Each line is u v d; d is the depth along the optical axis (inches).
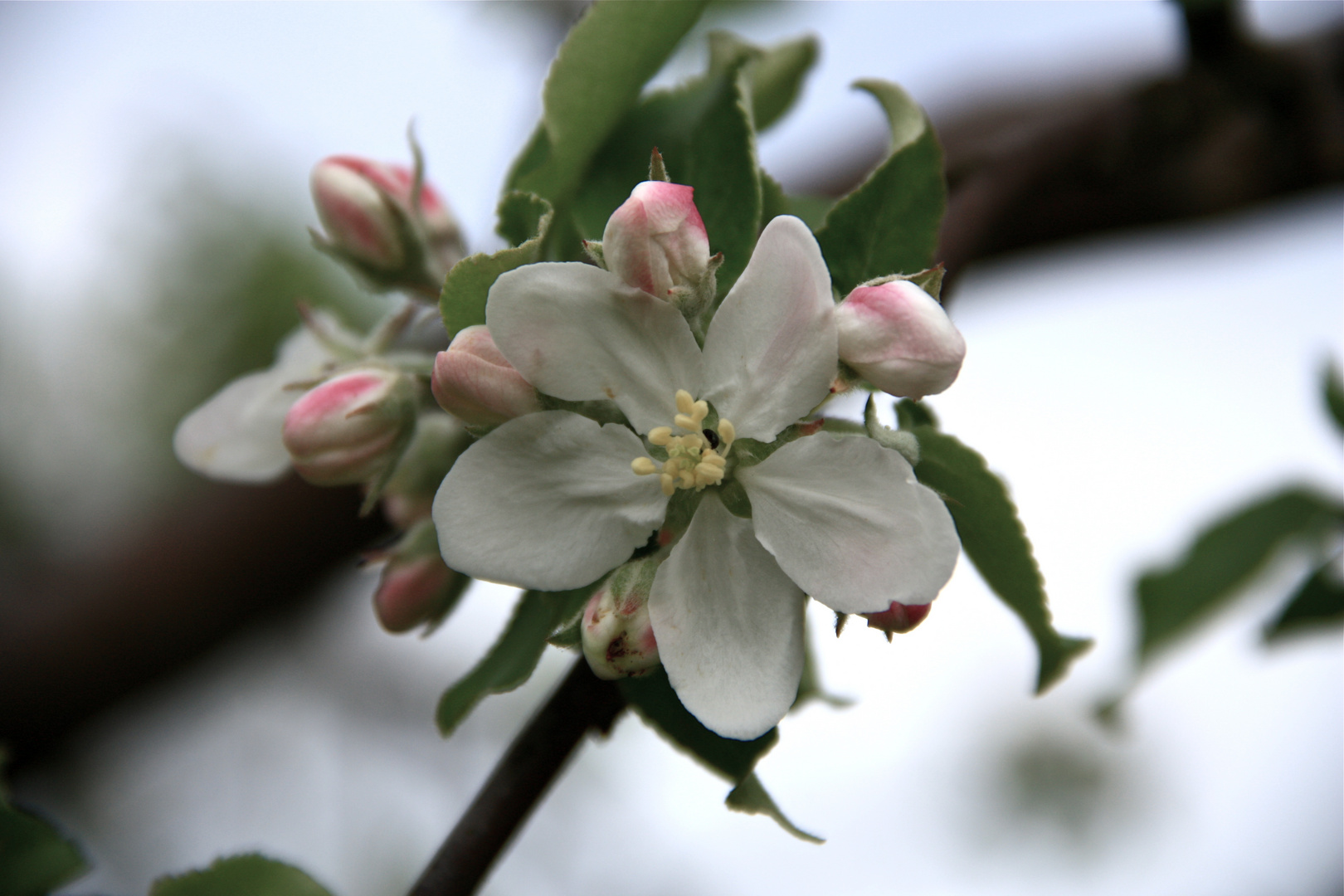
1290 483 18.1
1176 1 16.5
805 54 15.0
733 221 13.5
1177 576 18.1
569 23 20.2
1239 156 17.0
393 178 14.5
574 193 13.8
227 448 15.0
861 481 12.8
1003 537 13.2
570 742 13.6
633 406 12.9
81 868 14.1
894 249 13.4
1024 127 17.2
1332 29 16.8
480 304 13.1
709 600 13.0
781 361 12.8
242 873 13.7
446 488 12.8
